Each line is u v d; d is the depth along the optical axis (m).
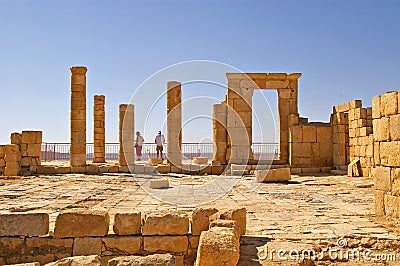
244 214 7.89
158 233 7.64
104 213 7.68
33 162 22.98
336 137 23.69
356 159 21.42
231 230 6.57
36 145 23.03
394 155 9.11
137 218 7.73
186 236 7.66
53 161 33.69
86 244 7.48
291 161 24.66
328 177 20.83
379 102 9.71
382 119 9.57
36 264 5.14
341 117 23.34
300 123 25.69
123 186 16.89
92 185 17.20
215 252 5.81
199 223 7.70
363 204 11.55
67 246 7.47
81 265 5.18
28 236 7.54
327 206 11.20
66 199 12.85
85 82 23.91
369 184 16.45
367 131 20.20
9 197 13.29
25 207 11.16
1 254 7.47
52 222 9.09
